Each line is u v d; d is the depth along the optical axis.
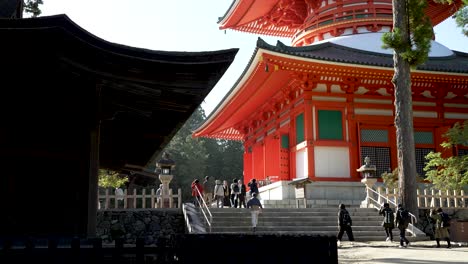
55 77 8.16
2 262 6.27
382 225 23.55
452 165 27.95
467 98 38.78
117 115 10.24
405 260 15.30
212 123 50.81
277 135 40.62
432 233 26.31
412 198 25.58
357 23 42.78
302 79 34.69
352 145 35.38
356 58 36.75
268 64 32.22
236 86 37.59
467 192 30.77
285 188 34.97
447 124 37.78
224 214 24.25
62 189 8.45
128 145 15.50
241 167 91.25
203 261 6.65
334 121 35.62
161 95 8.77
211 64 8.09
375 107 36.47
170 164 27.14
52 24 7.34
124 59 7.93
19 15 10.73
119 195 25.33
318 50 37.38
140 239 6.63
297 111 36.97
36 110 8.34
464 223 22.66
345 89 36.00
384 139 36.56
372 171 29.55
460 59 42.94
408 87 26.45
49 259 6.36
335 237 6.93
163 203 25.62
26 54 7.58
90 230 8.38
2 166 8.21
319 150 34.88
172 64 8.03
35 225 8.22
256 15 52.44
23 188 8.27
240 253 6.73
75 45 7.63
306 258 6.81
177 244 6.68
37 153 8.34
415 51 25.52
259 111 45.19
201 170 78.75
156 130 12.57
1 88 8.14
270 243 6.79
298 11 48.88
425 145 37.59
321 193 34.00
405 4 26.52
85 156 8.51
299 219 25.16
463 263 14.12
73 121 8.46
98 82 8.30
